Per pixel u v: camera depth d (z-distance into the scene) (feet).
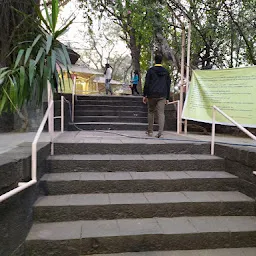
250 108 14.35
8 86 8.71
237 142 13.60
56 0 8.75
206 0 22.52
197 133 19.10
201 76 16.55
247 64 24.93
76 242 7.75
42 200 9.25
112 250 7.94
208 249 8.37
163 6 19.81
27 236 7.82
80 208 8.96
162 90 15.26
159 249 8.18
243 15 22.52
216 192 10.66
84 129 20.79
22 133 16.80
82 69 52.90
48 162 10.96
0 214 6.29
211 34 24.31
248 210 9.72
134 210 9.24
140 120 23.50
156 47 25.44
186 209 9.50
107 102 25.89
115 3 20.61
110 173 11.16
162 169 11.74
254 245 8.54
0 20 14.64
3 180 6.23
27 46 9.37
